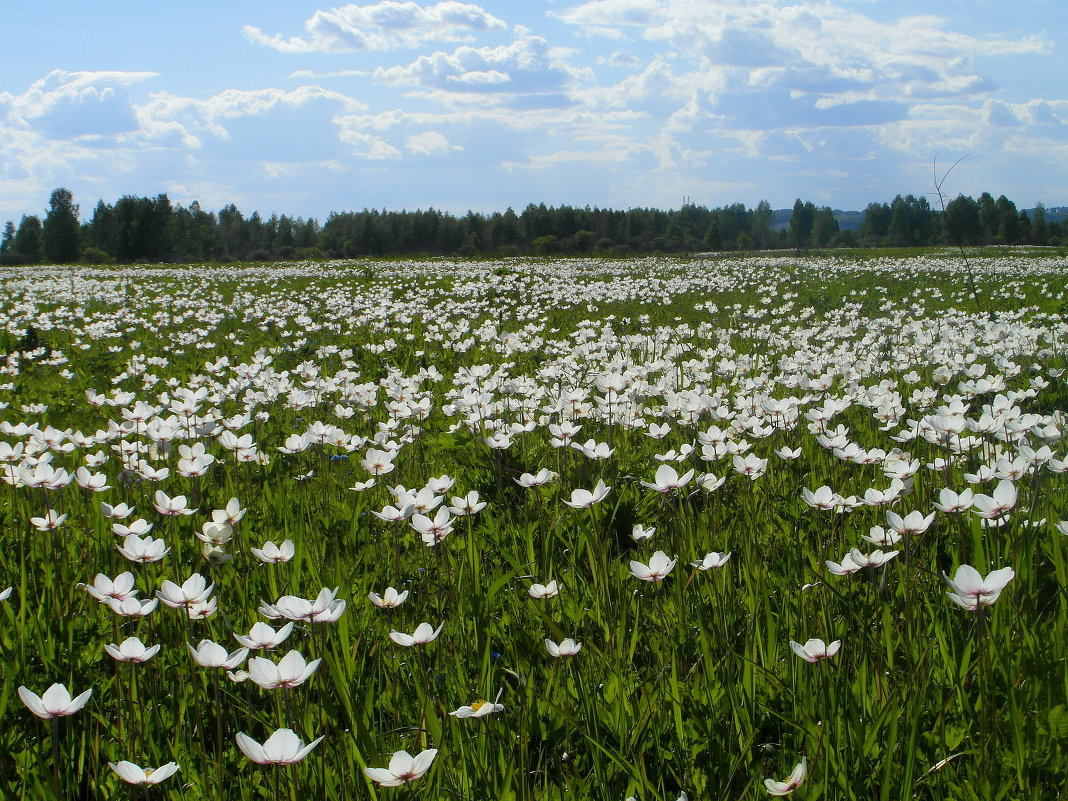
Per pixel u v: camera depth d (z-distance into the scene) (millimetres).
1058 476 4500
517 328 15242
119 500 4973
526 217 133000
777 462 5449
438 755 2273
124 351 13242
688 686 2773
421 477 5367
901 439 4961
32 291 24938
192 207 136500
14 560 4023
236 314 18766
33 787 2350
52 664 2953
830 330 12586
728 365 8656
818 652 2357
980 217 104312
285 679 2158
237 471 5621
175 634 3146
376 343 13469
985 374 8164
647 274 31359
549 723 2602
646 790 2236
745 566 3633
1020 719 2316
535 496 4648
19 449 4973
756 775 2229
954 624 3049
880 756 2367
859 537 3949
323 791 2295
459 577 3705
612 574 3648
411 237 132125
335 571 3678
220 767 2264
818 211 158500
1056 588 3398
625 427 5902
